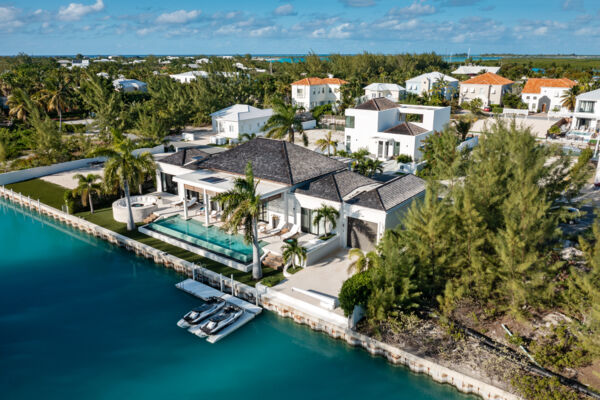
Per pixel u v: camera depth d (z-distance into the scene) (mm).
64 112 96625
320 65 174500
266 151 38188
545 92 94312
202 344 23297
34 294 28438
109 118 70625
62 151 56906
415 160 56406
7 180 50438
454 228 23562
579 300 20953
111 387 20203
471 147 58750
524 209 21953
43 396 19703
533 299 21719
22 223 41594
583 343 19219
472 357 20859
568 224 34969
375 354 22297
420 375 21031
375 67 179000
